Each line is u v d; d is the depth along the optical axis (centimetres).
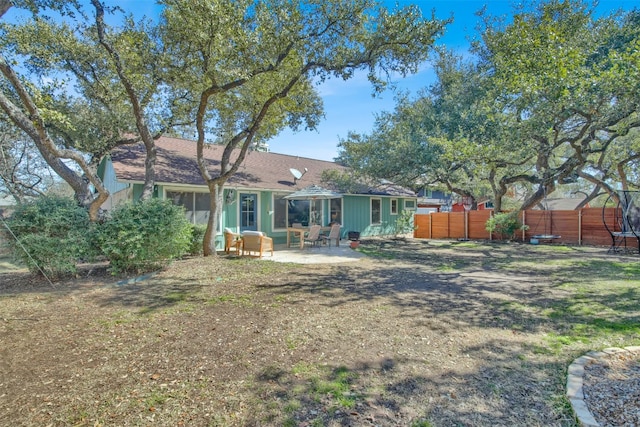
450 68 1584
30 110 679
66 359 337
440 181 1677
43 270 703
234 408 253
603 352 344
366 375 304
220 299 565
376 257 1088
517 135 984
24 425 233
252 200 1345
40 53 898
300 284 682
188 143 1547
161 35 899
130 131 1267
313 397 268
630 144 1389
